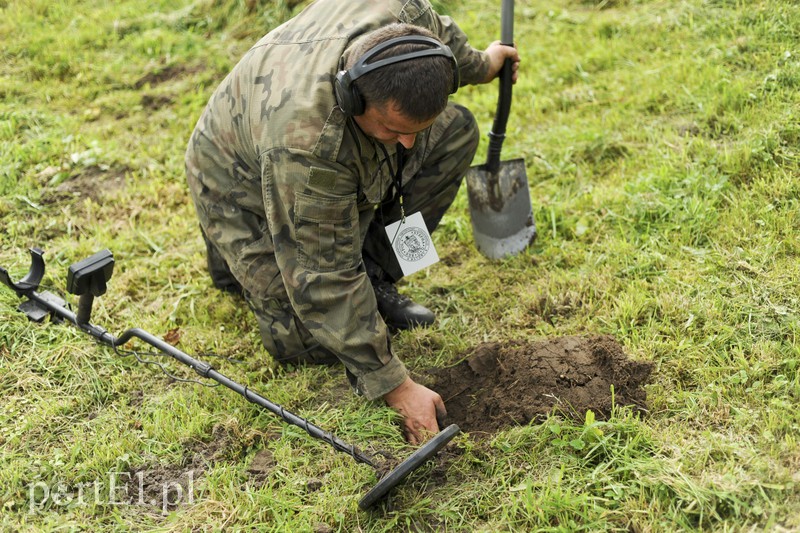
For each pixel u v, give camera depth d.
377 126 2.46
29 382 3.25
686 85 4.47
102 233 4.16
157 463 2.89
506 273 3.65
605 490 2.54
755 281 3.21
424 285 3.68
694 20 5.03
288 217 2.63
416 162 3.26
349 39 2.60
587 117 4.55
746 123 4.02
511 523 2.49
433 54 2.33
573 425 2.76
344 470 2.73
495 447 2.75
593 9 5.60
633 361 2.96
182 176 4.61
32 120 5.06
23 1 6.36
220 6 6.03
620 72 4.84
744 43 4.58
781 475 2.42
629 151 4.18
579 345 3.05
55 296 3.57
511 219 3.73
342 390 3.14
